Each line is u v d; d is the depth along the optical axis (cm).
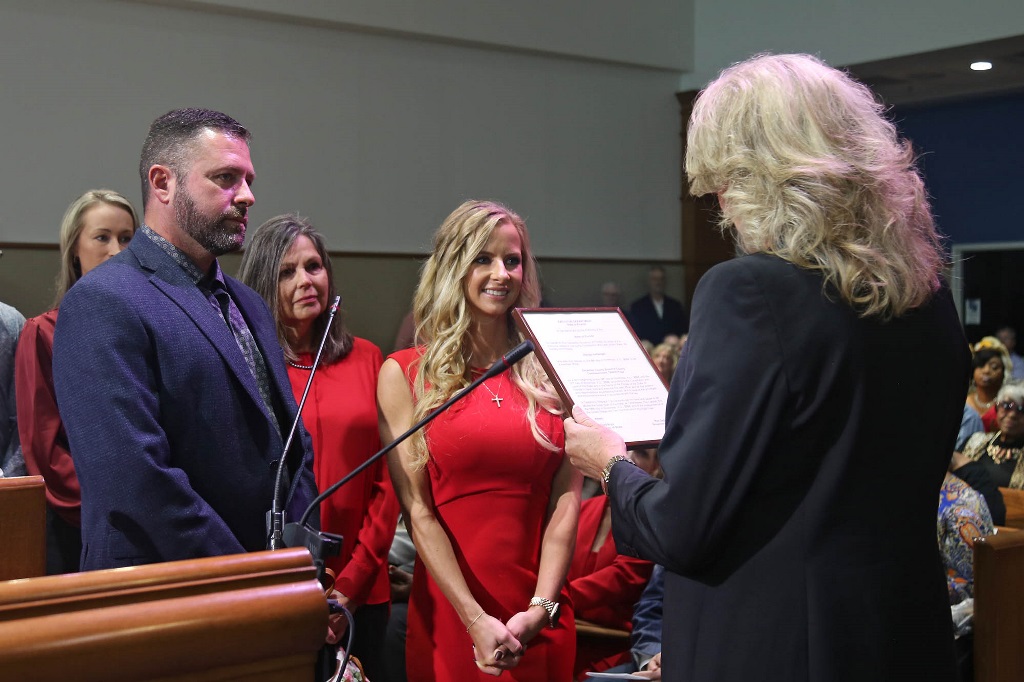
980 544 180
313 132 661
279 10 628
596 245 813
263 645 112
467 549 202
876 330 117
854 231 118
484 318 215
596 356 168
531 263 222
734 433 113
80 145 571
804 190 118
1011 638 181
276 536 145
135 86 589
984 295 880
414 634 209
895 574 117
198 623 108
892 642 115
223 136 176
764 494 117
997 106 860
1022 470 372
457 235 213
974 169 880
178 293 171
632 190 832
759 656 115
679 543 116
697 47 841
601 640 258
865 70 745
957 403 125
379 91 691
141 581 107
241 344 183
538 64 772
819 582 114
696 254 853
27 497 171
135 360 161
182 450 166
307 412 230
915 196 123
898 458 118
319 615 115
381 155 693
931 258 123
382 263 693
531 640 199
